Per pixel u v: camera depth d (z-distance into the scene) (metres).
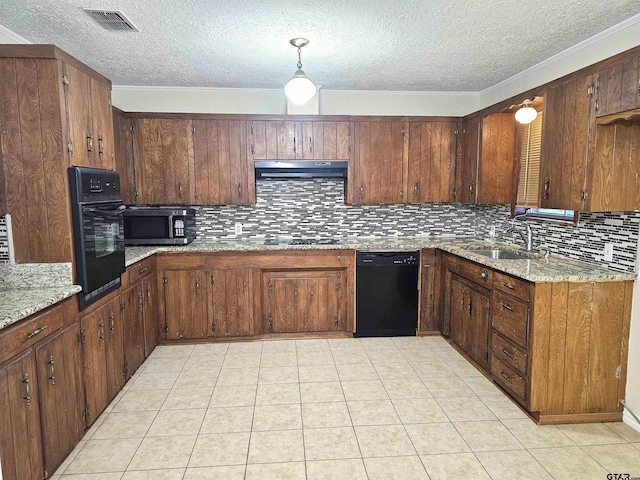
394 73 3.69
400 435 2.42
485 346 3.17
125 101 4.13
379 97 4.38
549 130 2.83
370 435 2.42
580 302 2.50
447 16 2.46
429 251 4.03
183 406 2.75
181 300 3.87
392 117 4.18
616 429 2.50
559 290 2.48
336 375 3.21
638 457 2.22
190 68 3.49
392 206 4.57
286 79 3.85
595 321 2.51
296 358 3.55
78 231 2.29
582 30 2.70
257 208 4.45
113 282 2.81
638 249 2.46
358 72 3.65
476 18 2.50
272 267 3.91
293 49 3.02
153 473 2.10
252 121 4.07
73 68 2.33
